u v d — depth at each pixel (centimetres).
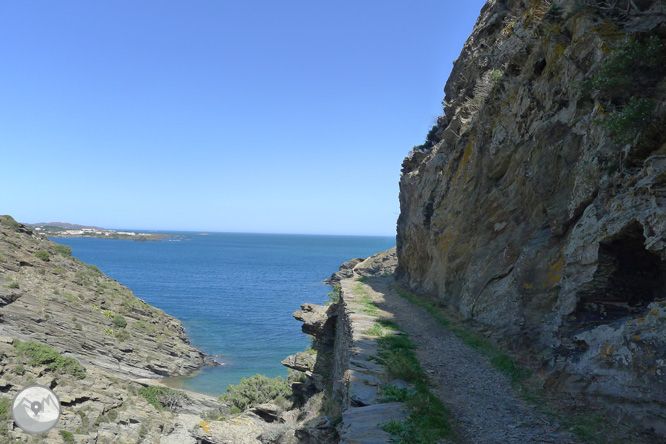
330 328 2923
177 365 5106
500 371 1090
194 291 11038
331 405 1770
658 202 808
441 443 687
